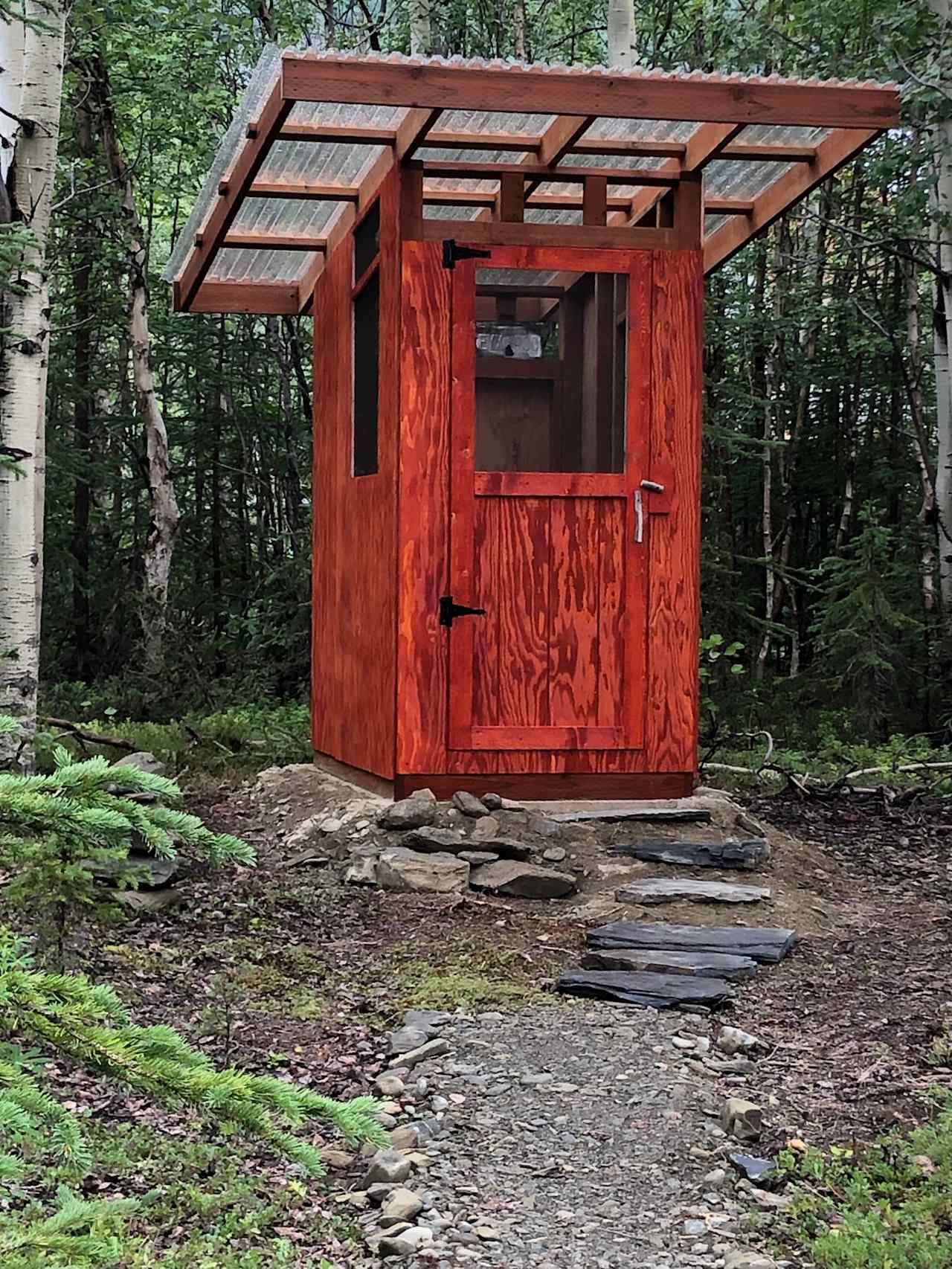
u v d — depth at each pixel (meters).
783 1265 3.38
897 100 6.77
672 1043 4.86
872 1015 5.18
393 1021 5.10
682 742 7.79
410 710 7.55
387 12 20.27
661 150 7.70
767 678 15.76
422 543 7.54
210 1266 3.27
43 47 8.80
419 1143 4.04
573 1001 5.32
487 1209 3.67
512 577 7.62
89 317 16.58
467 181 8.66
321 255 9.95
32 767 8.41
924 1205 3.57
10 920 5.13
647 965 5.58
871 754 11.01
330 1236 3.53
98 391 18.61
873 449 18.25
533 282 7.62
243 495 20.00
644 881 6.76
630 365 7.71
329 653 9.27
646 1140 4.07
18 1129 1.94
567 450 7.69
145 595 15.11
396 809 7.27
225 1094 2.11
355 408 8.65
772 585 17.09
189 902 6.36
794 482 18.78
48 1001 2.14
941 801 9.61
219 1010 5.05
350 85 6.36
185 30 14.97
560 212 9.65
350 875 6.86
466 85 6.45
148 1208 3.58
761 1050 4.82
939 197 13.04
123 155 18.59
